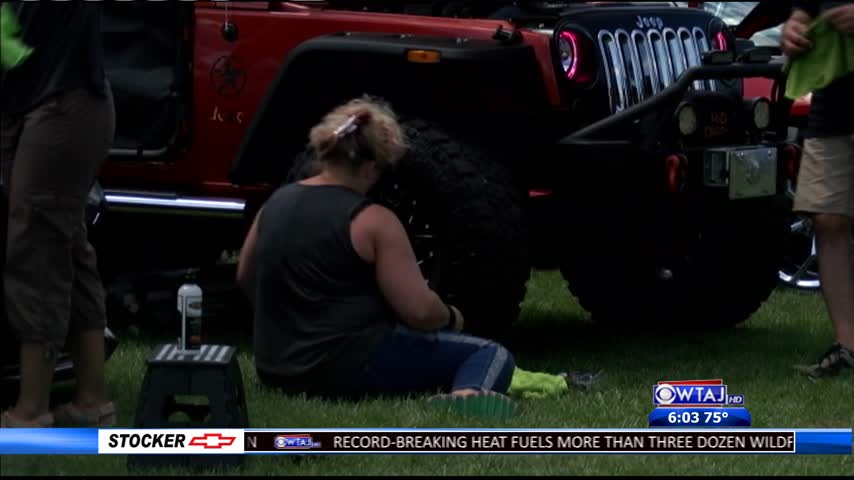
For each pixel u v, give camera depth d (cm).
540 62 2392
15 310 1783
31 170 1764
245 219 2595
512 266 2330
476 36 2422
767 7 2772
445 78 2398
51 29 1762
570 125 2427
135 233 2711
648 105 2350
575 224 2616
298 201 2016
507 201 2333
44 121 1761
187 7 2538
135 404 2020
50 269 1781
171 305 2605
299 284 2005
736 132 2491
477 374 1997
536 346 2636
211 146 2580
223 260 3381
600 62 2438
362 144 2006
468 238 2309
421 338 2014
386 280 1988
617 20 2488
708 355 2555
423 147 2323
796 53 2270
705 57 2389
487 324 2348
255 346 2059
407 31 2475
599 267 2811
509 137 2427
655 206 2577
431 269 2348
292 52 2408
